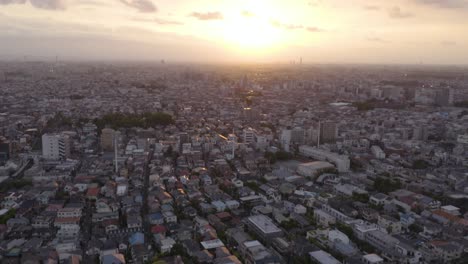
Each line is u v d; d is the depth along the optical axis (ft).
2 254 636.48
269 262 595.47
